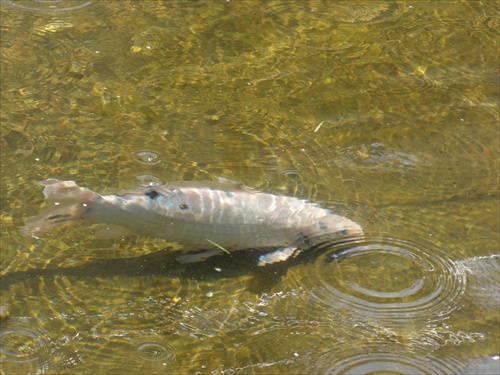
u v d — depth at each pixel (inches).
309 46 372.5
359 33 385.1
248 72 350.0
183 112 320.8
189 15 391.9
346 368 215.9
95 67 346.6
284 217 254.5
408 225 267.9
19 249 253.6
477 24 398.3
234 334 227.9
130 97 327.6
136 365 215.6
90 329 227.6
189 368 215.3
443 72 358.6
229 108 325.1
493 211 276.2
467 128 321.1
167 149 298.7
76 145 297.7
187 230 248.4
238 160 294.8
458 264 252.7
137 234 252.1
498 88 348.8
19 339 221.9
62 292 240.1
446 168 297.4
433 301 239.0
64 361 215.8
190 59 357.4
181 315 234.8
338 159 299.1
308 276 248.7
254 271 251.6
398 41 380.2
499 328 229.9
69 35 368.8
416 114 328.5
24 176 280.5
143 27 379.2
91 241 260.7
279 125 316.5
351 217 269.4
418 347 223.1
